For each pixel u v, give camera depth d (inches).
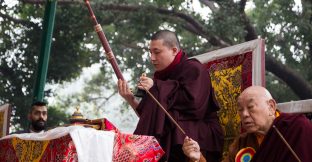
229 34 986.7
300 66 1099.3
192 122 284.4
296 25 1045.8
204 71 291.7
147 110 279.7
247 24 1021.8
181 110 283.4
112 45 1108.5
